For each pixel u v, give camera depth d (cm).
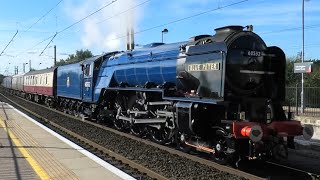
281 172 1055
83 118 2409
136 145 1460
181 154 1245
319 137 1634
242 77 1118
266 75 1171
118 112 1853
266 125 1053
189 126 1173
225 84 1095
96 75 2238
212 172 1025
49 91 3597
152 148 1390
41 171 910
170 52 1430
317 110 2528
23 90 5509
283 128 1070
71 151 1170
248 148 1043
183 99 1229
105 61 2166
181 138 1282
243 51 1123
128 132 1878
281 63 1188
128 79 1797
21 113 2658
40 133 1577
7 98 5497
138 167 1050
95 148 1381
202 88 1170
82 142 1522
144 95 1570
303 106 2427
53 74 3450
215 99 1106
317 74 3472
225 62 1087
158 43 1689
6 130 1666
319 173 1055
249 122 1037
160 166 1104
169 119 1372
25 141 1358
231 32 1133
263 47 1170
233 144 1039
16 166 962
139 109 1642
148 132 1578
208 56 1150
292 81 3634
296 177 998
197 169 1057
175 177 975
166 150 1338
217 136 1137
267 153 1051
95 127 2041
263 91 1173
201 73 1175
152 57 1572
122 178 853
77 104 2675
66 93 2914
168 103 1371
